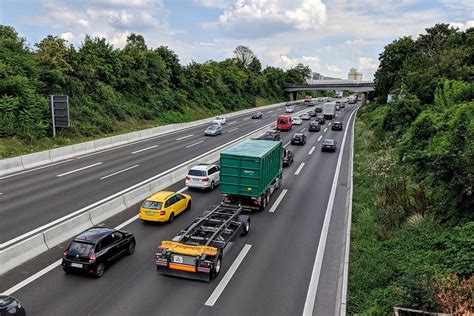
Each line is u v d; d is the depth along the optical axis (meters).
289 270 15.91
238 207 20.47
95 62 55.38
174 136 52.53
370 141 44.25
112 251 15.51
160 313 12.52
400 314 11.20
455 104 33.09
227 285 14.55
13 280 14.17
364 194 25.34
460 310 10.65
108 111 52.41
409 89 50.66
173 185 28.77
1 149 33.16
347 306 12.80
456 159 17.58
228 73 105.44
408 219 19.03
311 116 88.12
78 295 13.37
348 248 16.66
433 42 75.25
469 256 13.52
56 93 44.72
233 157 22.70
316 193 27.83
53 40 48.62
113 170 31.67
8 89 38.03
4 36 45.94
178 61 79.44
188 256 14.65
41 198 23.66
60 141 39.03
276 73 141.38
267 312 12.84
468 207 16.77
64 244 17.56
